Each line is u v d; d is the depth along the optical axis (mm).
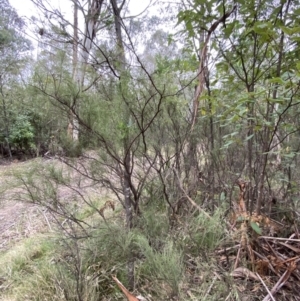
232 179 1773
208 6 1265
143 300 1262
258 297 1229
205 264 1264
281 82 1021
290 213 1660
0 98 4918
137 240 1379
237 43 1334
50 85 1319
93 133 1384
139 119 1404
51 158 1653
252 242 1409
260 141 1478
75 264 1442
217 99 1435
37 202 1557
